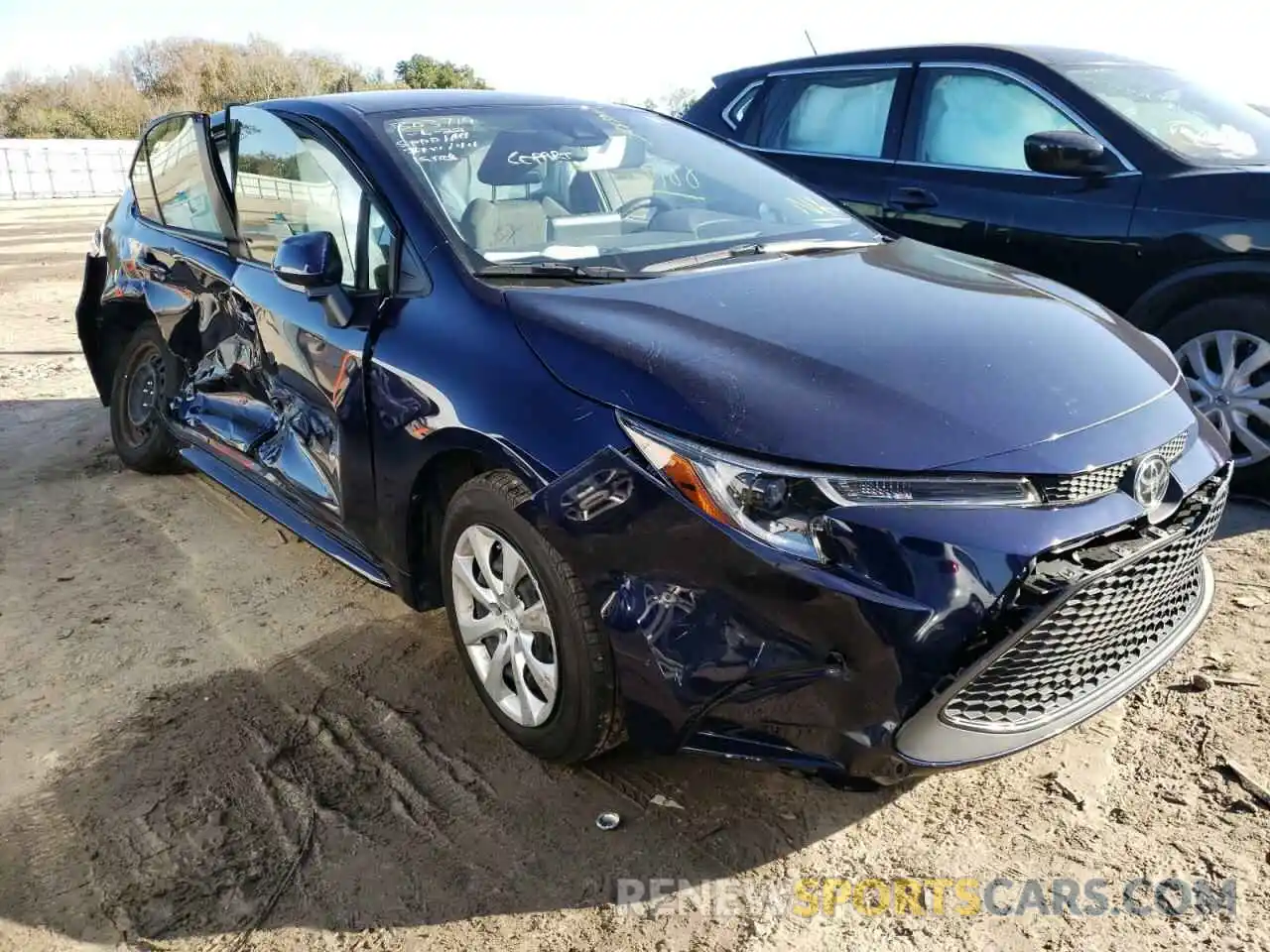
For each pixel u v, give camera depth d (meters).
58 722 2.96
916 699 2.07
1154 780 2.57
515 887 2.31
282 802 2.60
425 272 2.93
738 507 2.12
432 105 3.57
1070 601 2.13
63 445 5.50
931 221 4.89
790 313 2.60
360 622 3.51
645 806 2.56
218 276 3.84
